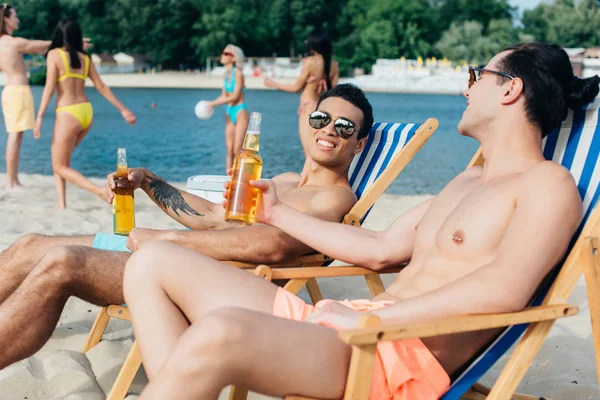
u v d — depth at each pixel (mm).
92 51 79438
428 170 10500
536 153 2012
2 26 6945
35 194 6797
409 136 3021
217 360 1565
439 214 2141
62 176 6113
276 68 63781
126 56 75812
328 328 1751
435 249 2064
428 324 1654
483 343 1938
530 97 1980
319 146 2869
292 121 20688
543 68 1979
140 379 2709
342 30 75562
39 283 2160
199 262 1993
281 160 11562
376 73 57719
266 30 76500
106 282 2285
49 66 6047
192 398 1566
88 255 2271
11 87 6918
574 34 75188
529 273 1776
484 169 2092
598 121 2227
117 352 2904
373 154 3168
